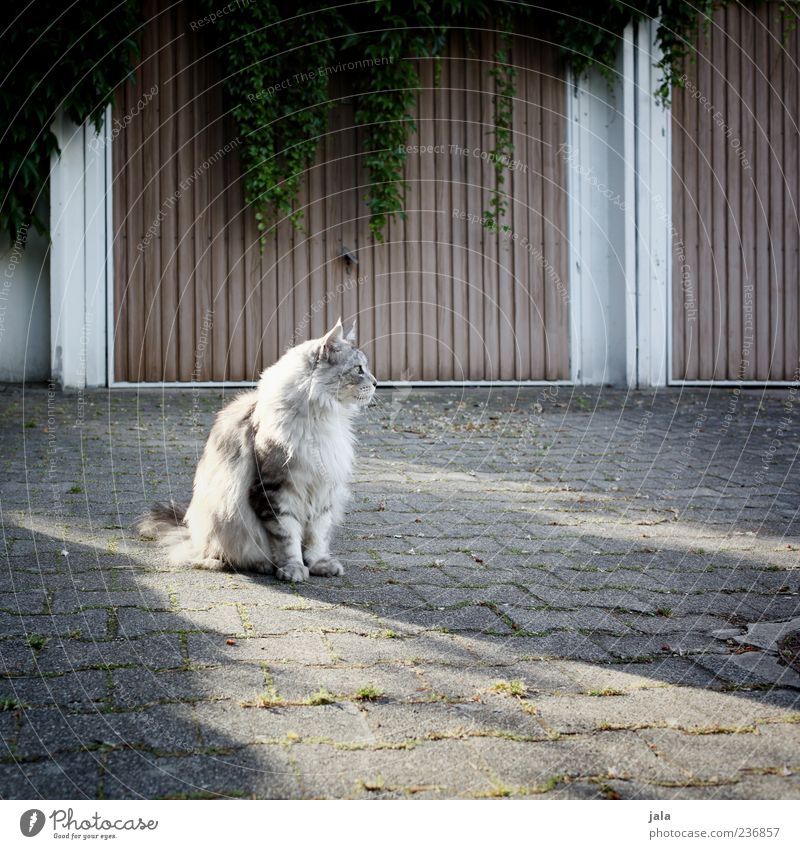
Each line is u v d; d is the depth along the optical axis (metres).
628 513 5.46
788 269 11.06
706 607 3.81
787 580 4.20
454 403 9.35
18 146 8.95
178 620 3.50
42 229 9.21
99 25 8.73
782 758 2.52
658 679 3.05
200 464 4.43
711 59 10.62
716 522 5.29
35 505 5.24
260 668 3.05
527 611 3.72
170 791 2.31
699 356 10.89
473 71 10.10
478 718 2.73
